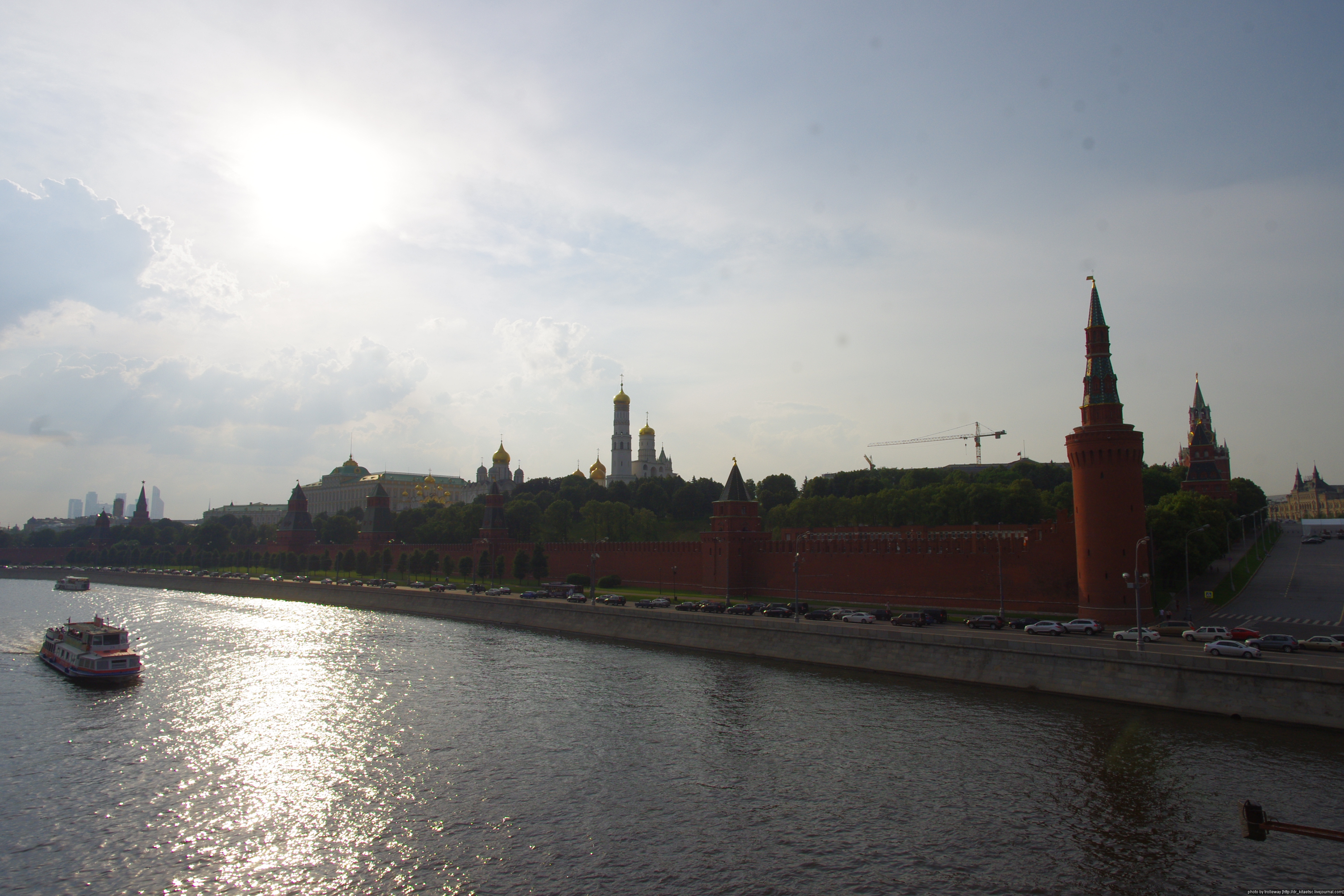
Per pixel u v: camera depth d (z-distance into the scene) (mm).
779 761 49125
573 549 150000
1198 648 63969
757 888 34406
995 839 38219
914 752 49875
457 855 38281
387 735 56781
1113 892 33531
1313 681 51781
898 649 72625
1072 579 85500
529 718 60062
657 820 41344
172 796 46438
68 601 160000
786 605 103750
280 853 39094
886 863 36250
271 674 78750
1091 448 79562
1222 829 38688
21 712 65125
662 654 86625
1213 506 143500
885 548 101562
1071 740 51281
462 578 170875
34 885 36344
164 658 89062
